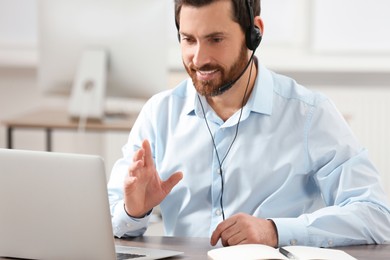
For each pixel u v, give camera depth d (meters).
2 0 6.07
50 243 2.10
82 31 4.59
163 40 4.51
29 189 2.08
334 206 2.43
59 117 5.09
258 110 2.62
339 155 2.56
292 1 5.91
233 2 2.35
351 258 2.08
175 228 2.69
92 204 2.02
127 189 2.35
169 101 2.75
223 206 2.64
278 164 2.60
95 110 4.65
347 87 6.04
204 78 2.39
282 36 5.95
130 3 4.51
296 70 5.95
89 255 2.06
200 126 2.68
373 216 2.42
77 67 4.64
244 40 2.44
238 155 2.63
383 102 5.90
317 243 2.33
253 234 2.25
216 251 2.12
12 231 2.13
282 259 2.04
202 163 2.66
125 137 6.00
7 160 2.09
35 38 6.08
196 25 2.33
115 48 4.55
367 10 5.84
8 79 6.25
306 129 2.61
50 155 2.05
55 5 4.64
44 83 4.75
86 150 6.23
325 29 5.88
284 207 2.61
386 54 5.87
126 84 4.60
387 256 2.21
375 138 5.93
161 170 2.71
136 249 2.28
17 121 4.91
